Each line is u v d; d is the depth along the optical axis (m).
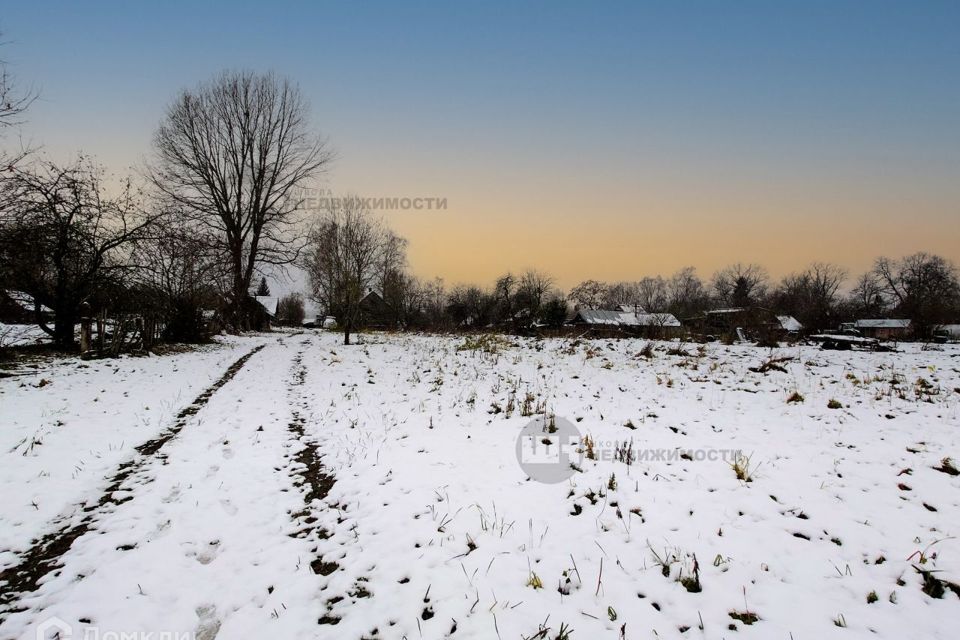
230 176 27.52
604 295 74.06
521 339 21.00
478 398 8.23
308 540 3.68
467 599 2.87
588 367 11.87
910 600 2.73
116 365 10.98
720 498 4.04
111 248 13.12
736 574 3.03
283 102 28.52
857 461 4.77
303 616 2.82
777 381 9.44
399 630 2.66
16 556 3.35
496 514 3.89
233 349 17.41
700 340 19.44
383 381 10.16
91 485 4.49
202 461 5.19
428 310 51.84
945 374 9.66
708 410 7.14
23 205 11.45
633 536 3.51
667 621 2.65
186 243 16.09
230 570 3.26
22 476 4.49
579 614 2.72
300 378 10.89
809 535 3.44
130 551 3.45
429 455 5.32
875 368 10.73
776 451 5.14
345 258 21.91
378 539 3.61
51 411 6.59
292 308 63.34
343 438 6.08
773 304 51.25
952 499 3.88
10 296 12.52
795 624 2.58
